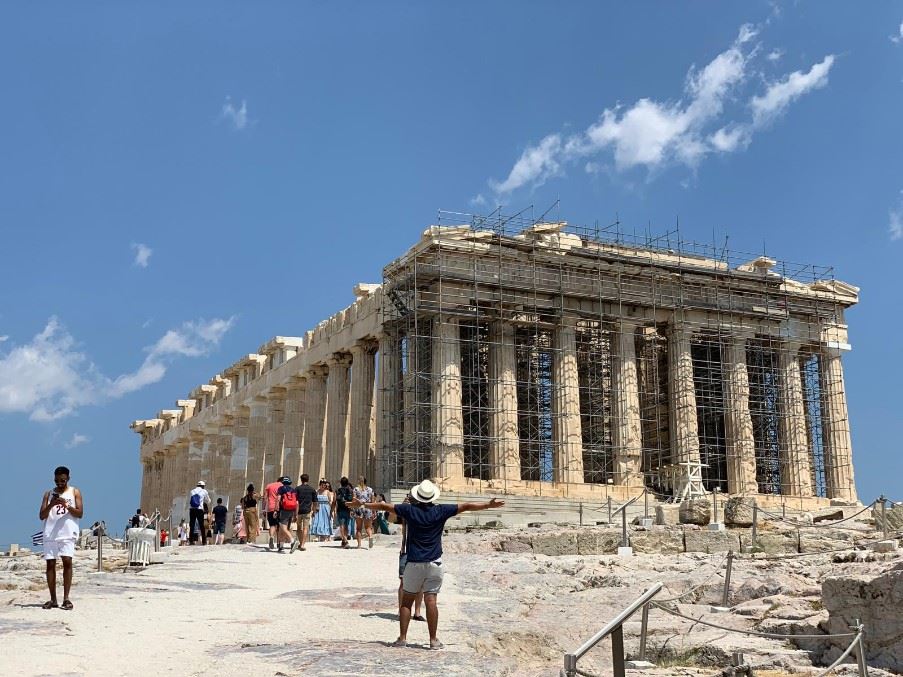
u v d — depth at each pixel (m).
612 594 25.69
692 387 66.94
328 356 70.50
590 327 66.56
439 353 60.66
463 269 61.91
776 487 71.44
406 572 17.67
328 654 16.36
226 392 89.12
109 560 30.47
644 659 18.83
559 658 19.39
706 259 70.00
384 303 62.91
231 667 15.38
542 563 30.98
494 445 61.22
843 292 73.94
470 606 23.39
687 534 36.97
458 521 56.59
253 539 44.81
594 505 60.16
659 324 68.31
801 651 18.97
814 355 72.94
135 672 14.79
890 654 18.11
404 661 16.05
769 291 70.56
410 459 60.94
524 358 69.88
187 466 95.75
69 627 17.91
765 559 29.61
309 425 72.56
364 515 38.66
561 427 62.72
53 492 20.39
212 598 23.16
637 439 64.31
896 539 31.58
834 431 71.75
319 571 29.84
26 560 31.48
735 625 21.31
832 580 19.34
